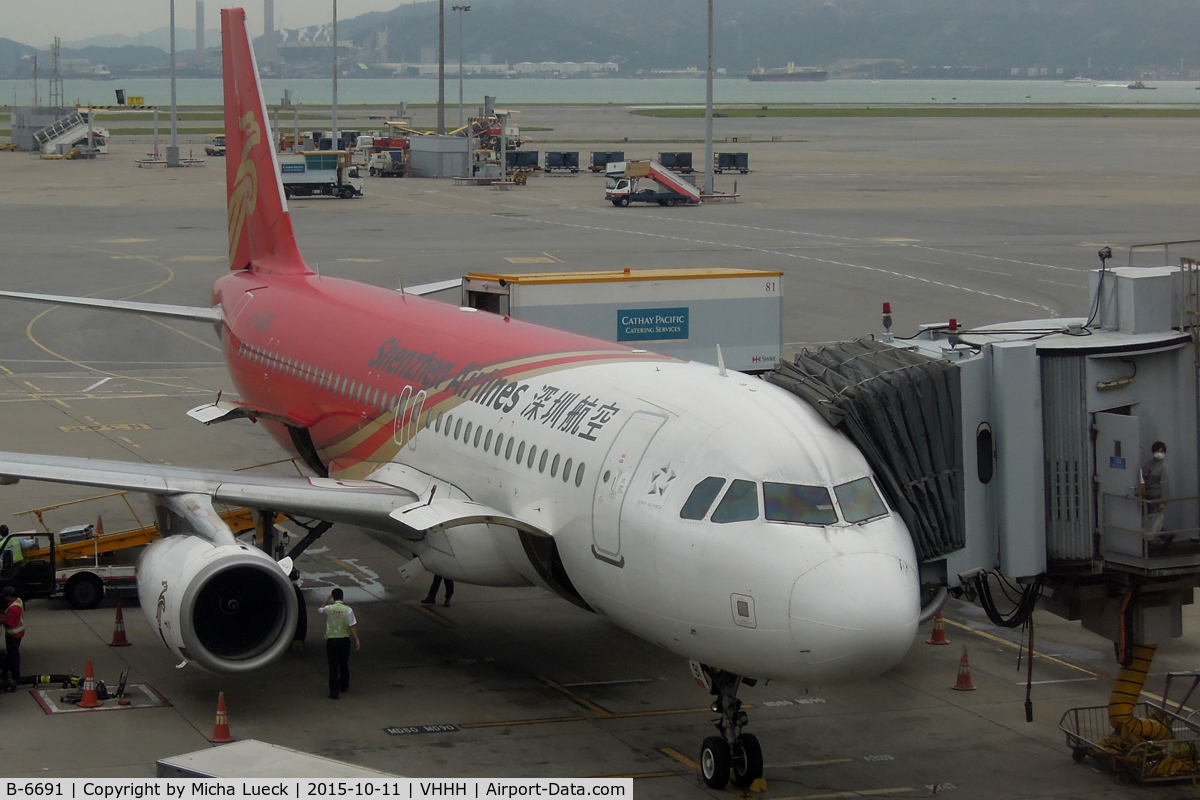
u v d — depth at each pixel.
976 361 19.58
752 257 76.88
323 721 21.48
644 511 19.06
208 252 80.25
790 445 18.50
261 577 22.06
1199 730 20.55
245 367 34.78
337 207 107.12
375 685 23.25
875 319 58.81
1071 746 20.77
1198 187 121.88
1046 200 111.38
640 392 21.17
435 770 19.53
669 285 38.69
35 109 169.00
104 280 69.88
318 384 30.31
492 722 21.58
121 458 38.34
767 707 22.78
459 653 25.06
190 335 59.16
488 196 118.81
